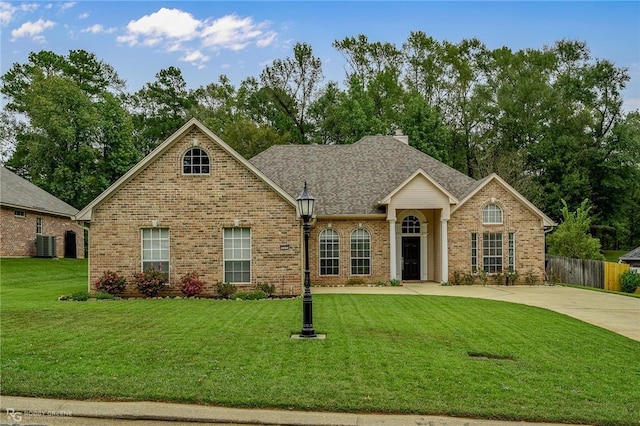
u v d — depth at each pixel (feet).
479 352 36.94
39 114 151.43
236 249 72.13
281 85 193.57
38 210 119.24
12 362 32.01
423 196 88.99
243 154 171.83
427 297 69.51
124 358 33.24
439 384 29.22
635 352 38.68
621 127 165.78
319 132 192.85
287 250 72.08
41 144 153.58
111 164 162.91
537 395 28.12
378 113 186.50
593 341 41.98
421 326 46.01
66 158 156.87
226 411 25.61
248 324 45.42
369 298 67.62
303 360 33.32
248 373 30.45
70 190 153.89
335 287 87.35
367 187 96.12
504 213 92.43
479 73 193.36
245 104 200.64
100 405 26.09
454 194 95.86
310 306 40.86
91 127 155.84
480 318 51.37
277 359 33.47
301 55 191.93
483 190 92.32
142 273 70.03
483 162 168.55
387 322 47.73
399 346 37.70
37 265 106.83
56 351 34.73
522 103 172.04
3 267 97.86
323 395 27.14
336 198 93.30
